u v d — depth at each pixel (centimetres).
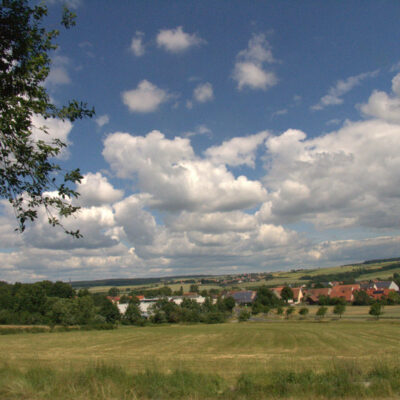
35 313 9069
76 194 912
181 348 4441
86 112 961
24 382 911
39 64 887
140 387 928
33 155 876
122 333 6725
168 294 18225
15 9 840
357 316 8375
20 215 884
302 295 14588
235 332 6075
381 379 998
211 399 882
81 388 905
